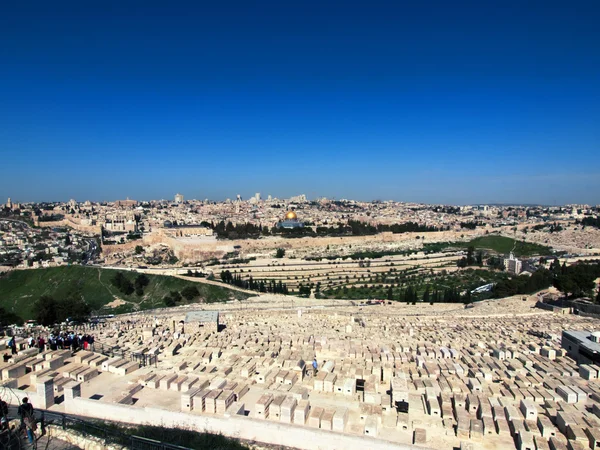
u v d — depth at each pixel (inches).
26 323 4473.4
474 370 2065.7
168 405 1628.9
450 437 1421.0
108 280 6998.0
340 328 3417.8
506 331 3257.9
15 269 7524.6
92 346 2417.6
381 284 7480.3
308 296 6501.0
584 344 2283.5
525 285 5703.7
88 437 1253.1
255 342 2723.9
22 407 1232.8
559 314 4101.9
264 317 4057.6
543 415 1578.5
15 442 1214.9
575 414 1553.9
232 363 2199.8
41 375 1891.0
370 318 3951.8
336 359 2336.4
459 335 3095.5
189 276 7076.8
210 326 3324.3
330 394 1770.4
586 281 4751.5
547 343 2719.0
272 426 1328.7
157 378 1835.6
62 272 7313.0
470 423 1454.2
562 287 4766.2
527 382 1915.6
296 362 2159.2
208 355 2330.2
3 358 2066.9
